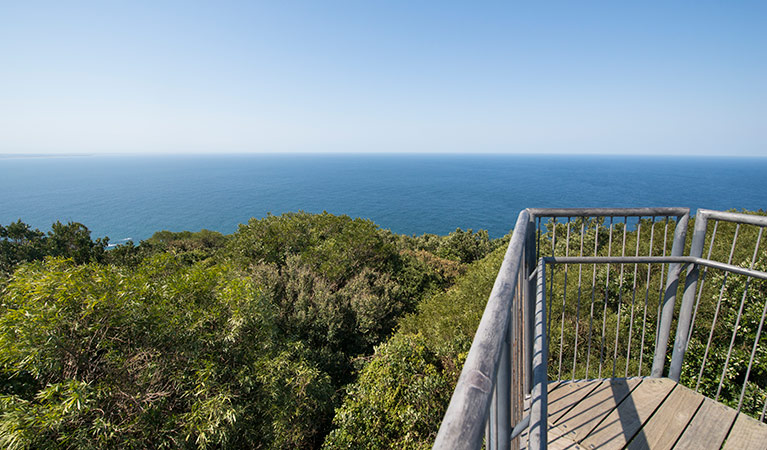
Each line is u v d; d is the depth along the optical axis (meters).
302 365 8.80
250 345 8.66
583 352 5.94
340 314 12.66
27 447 5.43
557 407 2.28
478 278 11.57
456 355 7.88
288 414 8.12
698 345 4.39
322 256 17.02
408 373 7.20
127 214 122.12
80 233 28.97
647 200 120.56
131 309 7.04
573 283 7.55
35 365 6.14
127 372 7.01
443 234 88.44
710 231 7.48
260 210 127.56
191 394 7.26
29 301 6.45
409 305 15.77
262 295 9.36
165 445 6.75
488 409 0.53
